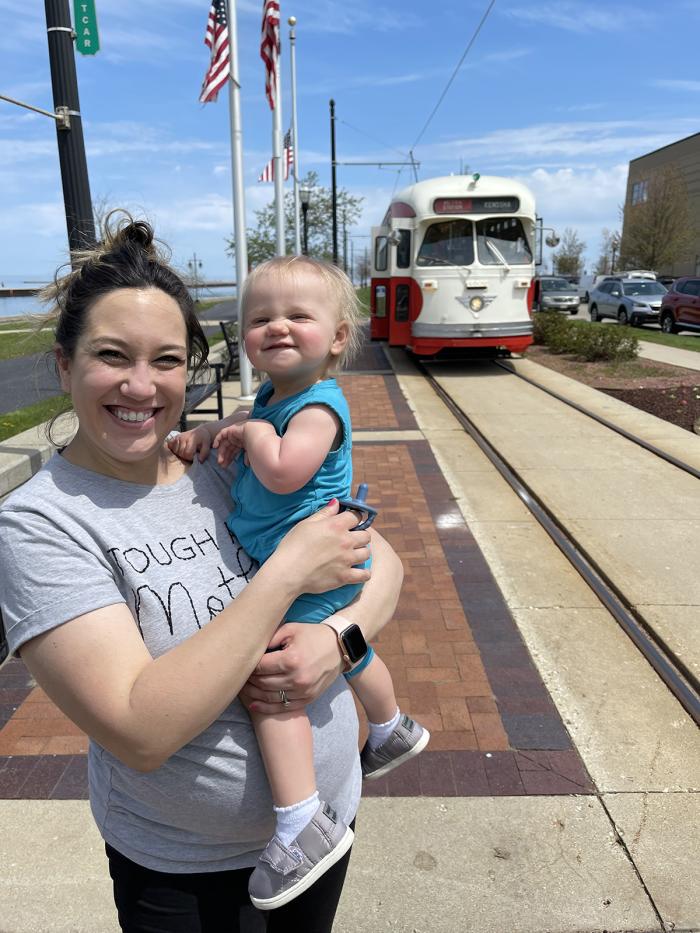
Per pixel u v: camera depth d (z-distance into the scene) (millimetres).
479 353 14320
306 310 1530
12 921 2213
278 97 13242
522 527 5430
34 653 1122
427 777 2785
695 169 55531
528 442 7902
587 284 38500
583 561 4801
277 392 1640
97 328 1196
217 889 1347
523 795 2691
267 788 1332
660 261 51375
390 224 13797
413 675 3477
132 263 1254
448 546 5055
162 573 1266
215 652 1124
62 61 5496
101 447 1249
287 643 1342
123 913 1363
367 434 8531
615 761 2871
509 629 3898
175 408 1297
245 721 1334
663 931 2154
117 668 1102
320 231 30688
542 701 3268
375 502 6031
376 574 1591
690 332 21547
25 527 1159
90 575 1158
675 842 2469
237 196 10242
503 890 2295
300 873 1295
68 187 5719
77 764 2873
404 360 15438
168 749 1108
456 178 12523
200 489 1454
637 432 8305
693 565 4656
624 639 3803
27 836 2525
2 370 11906
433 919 2199
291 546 1271
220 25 9594
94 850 2467
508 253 12594
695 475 6570
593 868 2373
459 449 7758
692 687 3385
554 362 14742
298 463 1405
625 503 5859
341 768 1460
